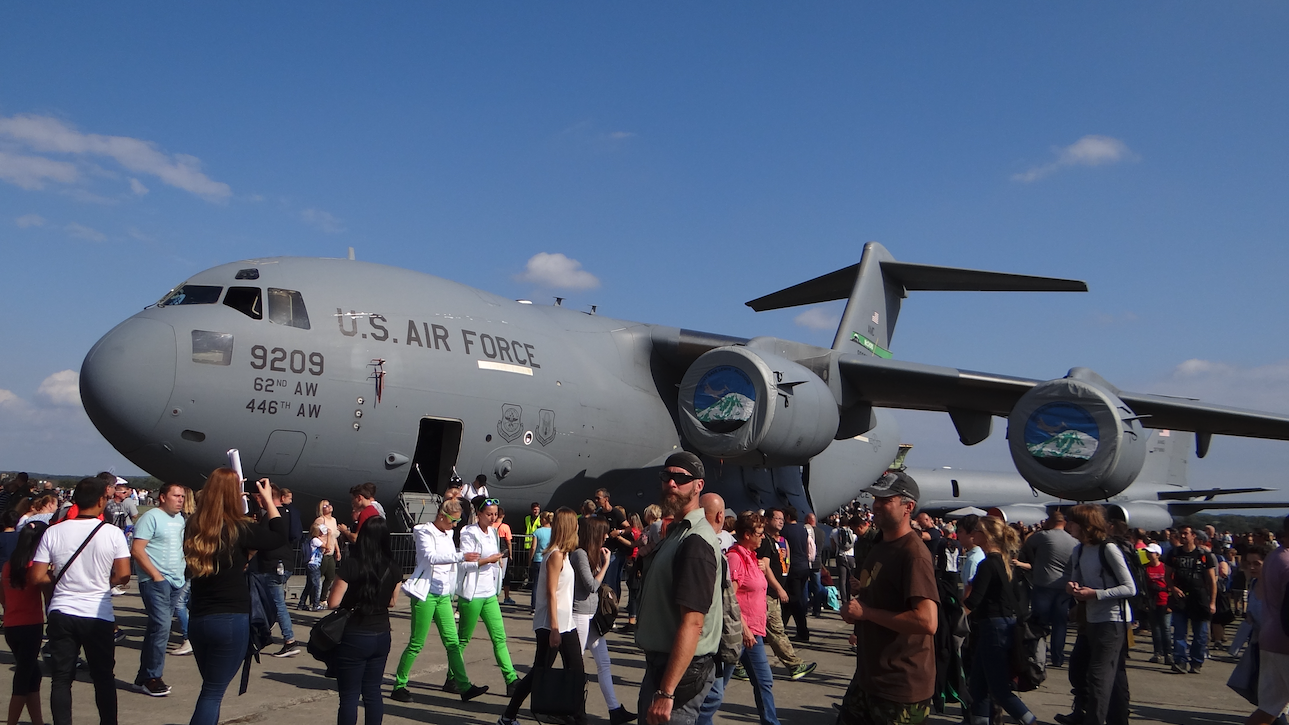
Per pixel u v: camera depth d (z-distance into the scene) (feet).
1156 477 93.76
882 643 11.96
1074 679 20.34
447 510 20.38
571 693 16.34
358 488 28.09
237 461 16.08
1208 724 22.47
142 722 17.98
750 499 48.42
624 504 46.03
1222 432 45.85
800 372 40.86
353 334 35.32
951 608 18.07
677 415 49.16
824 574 48.29
